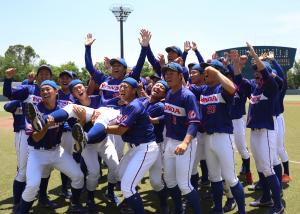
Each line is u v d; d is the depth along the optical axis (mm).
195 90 5613
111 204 6199
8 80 5770
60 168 5445
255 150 5555
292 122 18078
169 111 4965
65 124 6066
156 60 6996
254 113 5527
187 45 7734
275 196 5367
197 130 4949
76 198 5684
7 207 6035
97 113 5293
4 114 25750
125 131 4832
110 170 5988
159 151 5410
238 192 5031
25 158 5809
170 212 5734
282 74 6527
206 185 7105
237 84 5699
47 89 5336
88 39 6992
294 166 8359
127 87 4988
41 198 6039
